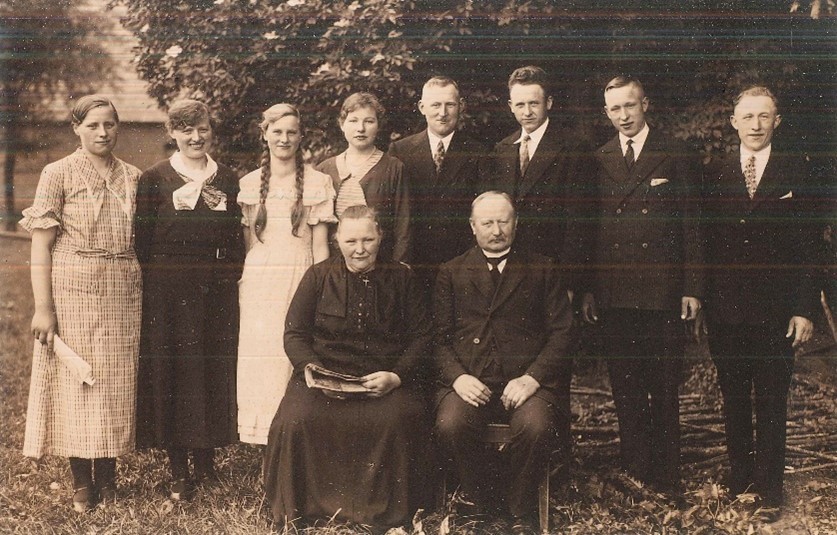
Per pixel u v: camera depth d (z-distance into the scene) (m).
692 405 6.98
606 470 5.67
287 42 6.44
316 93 6.43
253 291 5.30
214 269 5.30
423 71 6.30
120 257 5.21
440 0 6.29
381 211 5.36
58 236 5.17
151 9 6.68
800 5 6.18
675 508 5.16
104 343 5.13
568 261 5.44
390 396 4.88
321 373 4.83
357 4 6.36
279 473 4.85
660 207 5.32
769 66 6.20
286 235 5.32
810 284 5.21
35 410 5.13
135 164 6.88
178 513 5.08
